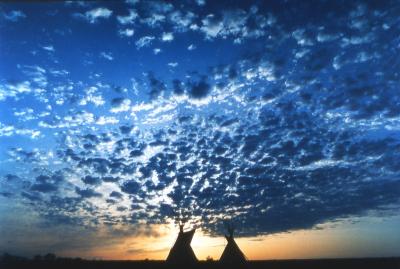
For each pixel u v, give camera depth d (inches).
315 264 1226.6
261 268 1147.9
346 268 1164.5
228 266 1112.8
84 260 1153.4
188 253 1122.7
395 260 1298.0
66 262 1119.0
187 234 1157.7
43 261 1122.7
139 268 1069.1
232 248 1163.3
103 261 1154.0
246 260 1160.8
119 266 1094.4
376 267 1171.9
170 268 1073.5
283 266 1187.3
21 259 1133.7
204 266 1111.6
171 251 1132.5
